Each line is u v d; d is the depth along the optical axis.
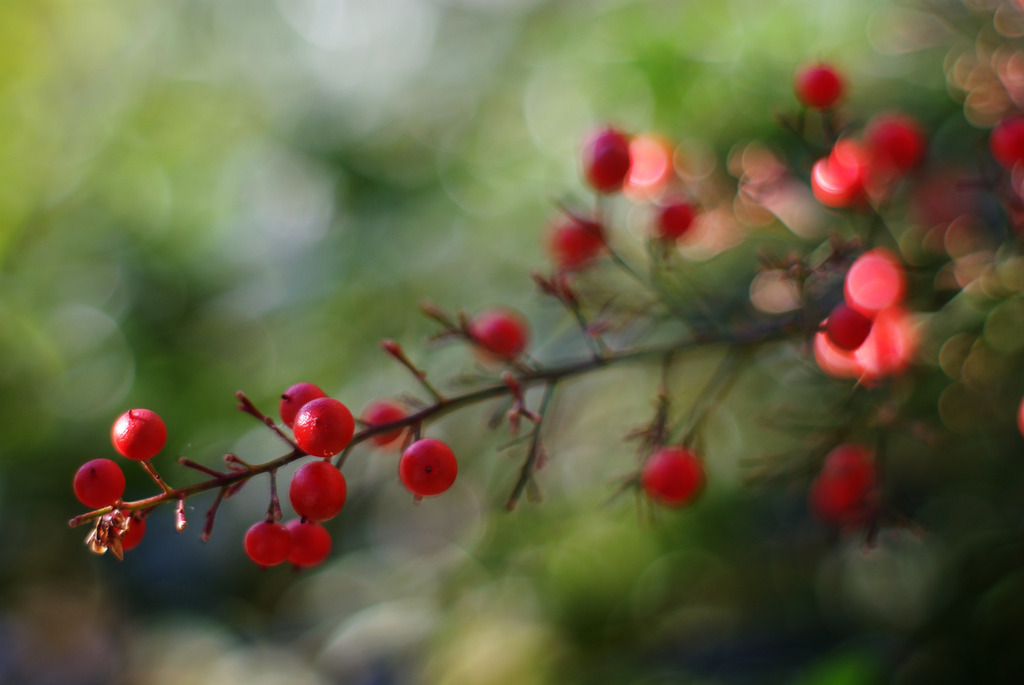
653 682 0.53
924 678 0.47
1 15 0.74
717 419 0.58
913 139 0.41
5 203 0.70
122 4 0.79
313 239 0.66
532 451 0.37
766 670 0.50
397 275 0.61
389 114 0.69
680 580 0.62
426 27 0.72
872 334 0.41
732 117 0.51
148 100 0.76
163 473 0.66
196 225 0.71
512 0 0.68
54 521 0.72
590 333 0.39
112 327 0.67
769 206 0.46
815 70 0.41
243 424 0.64
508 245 0.62
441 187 0.64
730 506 0.59
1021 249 0.42
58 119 0.76
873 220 0.41
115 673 0.72
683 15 0.54
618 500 0.61
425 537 0.78
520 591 0.65
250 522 0.72
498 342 0.39
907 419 0.43
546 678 0.59
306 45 0.76
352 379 0.62
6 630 0.75
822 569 0.58
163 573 0.72
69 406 0.67
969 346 0.45
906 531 0.50
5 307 0.67
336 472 0.35
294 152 0.69
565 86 0.60
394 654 0.65
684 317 0.41
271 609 0.73
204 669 0.67
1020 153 0.40
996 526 0.49
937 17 0.49
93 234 0.70
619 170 0.41
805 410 0.53
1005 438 0.48
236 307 0.65
